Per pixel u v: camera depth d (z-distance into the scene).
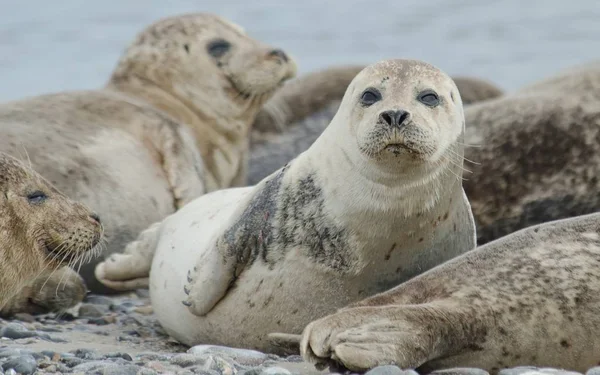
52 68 115.44
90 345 26.19
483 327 21.31
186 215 28.55
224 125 42.50
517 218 36.12
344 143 24.12
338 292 24.36
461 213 24.97
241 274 25.06
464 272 22.27
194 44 42.47
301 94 50.91
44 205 26.47
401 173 23.20
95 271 31.09
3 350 22.70
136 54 42.94
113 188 34.84
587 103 37.34
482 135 37.09
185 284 26.30
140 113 38.47
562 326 21.27
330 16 152.88
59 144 34.84
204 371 21.44
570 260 21.84
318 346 20.88
